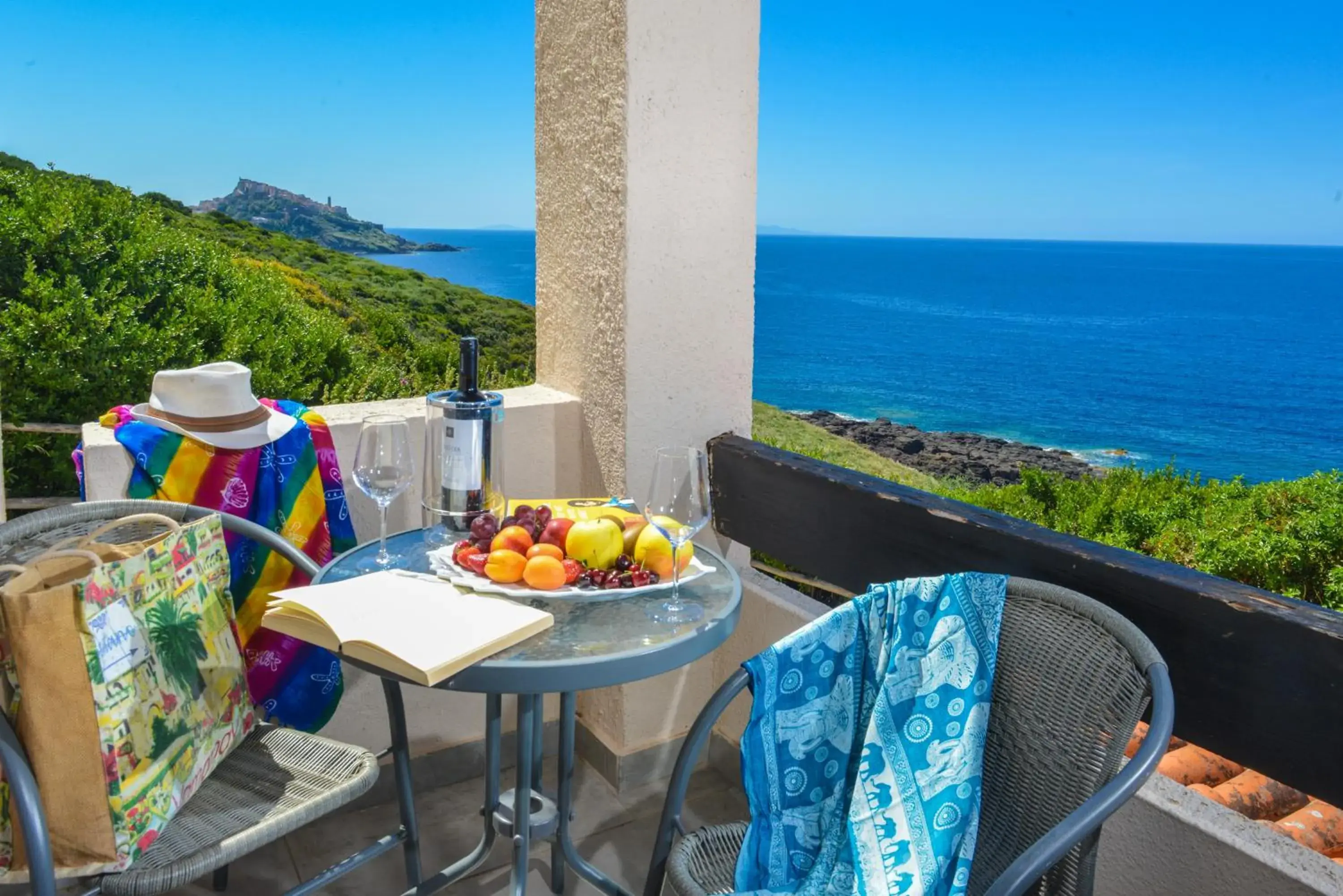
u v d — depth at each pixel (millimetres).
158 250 9023
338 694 2111
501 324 12406
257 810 1518
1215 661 1425
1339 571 4348
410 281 11812
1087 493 6008
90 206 8734
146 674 1440
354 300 11305
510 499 2475
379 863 2186
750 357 2518
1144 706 1264
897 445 25172
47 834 1262
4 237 8273
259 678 2035
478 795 2471
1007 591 1487
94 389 8555
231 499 1997
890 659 1482
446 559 1682
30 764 1319
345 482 2281
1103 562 1571
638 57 2154
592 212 2354
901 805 1407
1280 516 4672
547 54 2461
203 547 1627
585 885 2115
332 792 1553
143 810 1390
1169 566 1535
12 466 8312
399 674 1335
